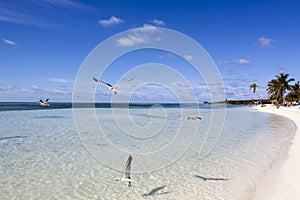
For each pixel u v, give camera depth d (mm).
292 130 28062
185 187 10141
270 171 11805
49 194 9281
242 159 14453
